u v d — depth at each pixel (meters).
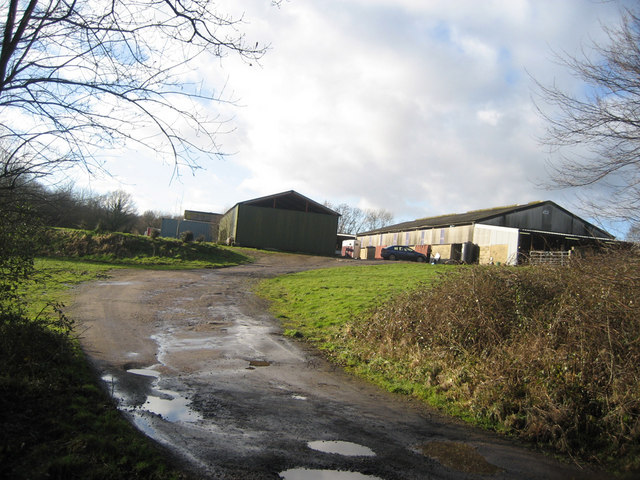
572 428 5.34
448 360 7.84
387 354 8.86
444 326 8.81
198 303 14.39
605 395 5.64
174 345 8.99
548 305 8.16
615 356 6.05
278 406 5.91
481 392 6.41
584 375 6.04
